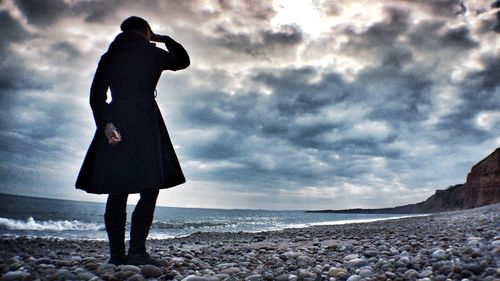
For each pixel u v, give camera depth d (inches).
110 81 109.3
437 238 235.0
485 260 119.5
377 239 281.9
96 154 108.4
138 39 114.0
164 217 1660.9
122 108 107.7
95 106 107.3
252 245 266.4
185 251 197.3
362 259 145.6
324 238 333.4
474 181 2625.5
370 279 110.3
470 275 108.0
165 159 117.7
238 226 967.6
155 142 110.3
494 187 2413.9
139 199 119.0
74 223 755.4
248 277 119.0
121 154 105.3
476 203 2524.6
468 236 224.1
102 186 104.6
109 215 114.4
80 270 111.7
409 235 303.9
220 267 144.6
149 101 112.6
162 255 171.8
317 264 152.6
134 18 117.5
